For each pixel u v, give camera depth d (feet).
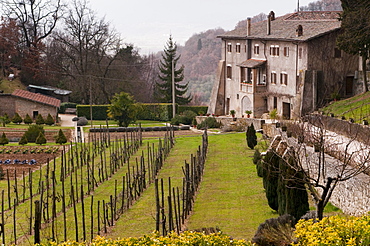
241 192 91.09
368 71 176.55
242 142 152.25
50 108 240.53
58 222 82.28
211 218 76.69
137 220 80.43
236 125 189.47
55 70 311.68
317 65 184.24
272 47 207.00
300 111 183.52
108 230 76.38
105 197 97.40
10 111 238.27
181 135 183.32
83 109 253.24
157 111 256.52
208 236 46.11
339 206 73.15
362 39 157.58
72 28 284.41
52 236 71.05
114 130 196.54
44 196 99.55
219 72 245.65
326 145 83.66
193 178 93.15
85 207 90.94
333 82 185.68
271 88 209.46
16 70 317.01
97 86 288.30
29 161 134.51
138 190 99.86
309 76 183.62
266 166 78.33
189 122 229.86
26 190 105.50
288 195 66.49
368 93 162.40
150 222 78.28
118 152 131.54
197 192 94.94
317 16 220.64
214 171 112.06
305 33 189.47
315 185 57.21
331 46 184.44
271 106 208.95
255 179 100.42
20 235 76.89
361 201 66.03
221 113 247.50
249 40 223.10
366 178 66.69
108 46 292.20
